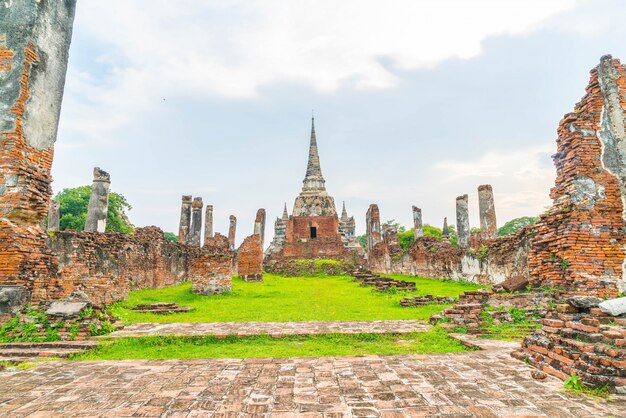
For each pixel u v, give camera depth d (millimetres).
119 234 16797
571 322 5395
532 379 4992
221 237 28672
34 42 9641
